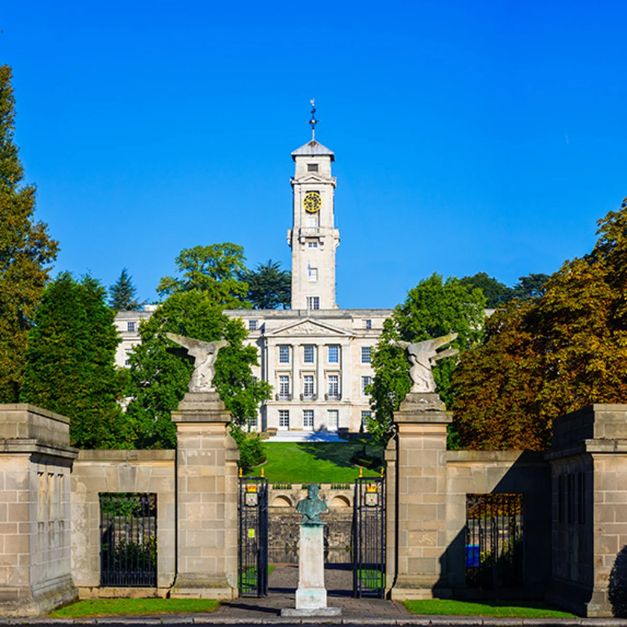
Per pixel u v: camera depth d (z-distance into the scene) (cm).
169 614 3600
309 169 18375
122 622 3412
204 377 4159
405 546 4100
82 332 7094
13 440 3491
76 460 4141
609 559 3556
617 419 3619
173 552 4119
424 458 4116
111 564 4441
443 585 4091
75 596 3981
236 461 4175
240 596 4200
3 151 7262
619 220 6122
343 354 17700
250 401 9506
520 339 7038
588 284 5828
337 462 12862
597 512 3562
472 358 7044
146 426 8862
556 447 4069
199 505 4072
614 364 5412
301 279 18212
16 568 3503
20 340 6888
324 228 18188
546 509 4141
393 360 10262
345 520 8881
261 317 18150
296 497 10062
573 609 3650
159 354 9000
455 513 4138
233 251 13962
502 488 4141
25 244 7094
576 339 5622
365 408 17862
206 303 9462
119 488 4141
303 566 3656
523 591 4100
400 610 3747
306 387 17800
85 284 7338
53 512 3856
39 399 6931
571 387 5562
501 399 6406
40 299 7106
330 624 3450
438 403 4144
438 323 10156
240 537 4281
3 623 3353
